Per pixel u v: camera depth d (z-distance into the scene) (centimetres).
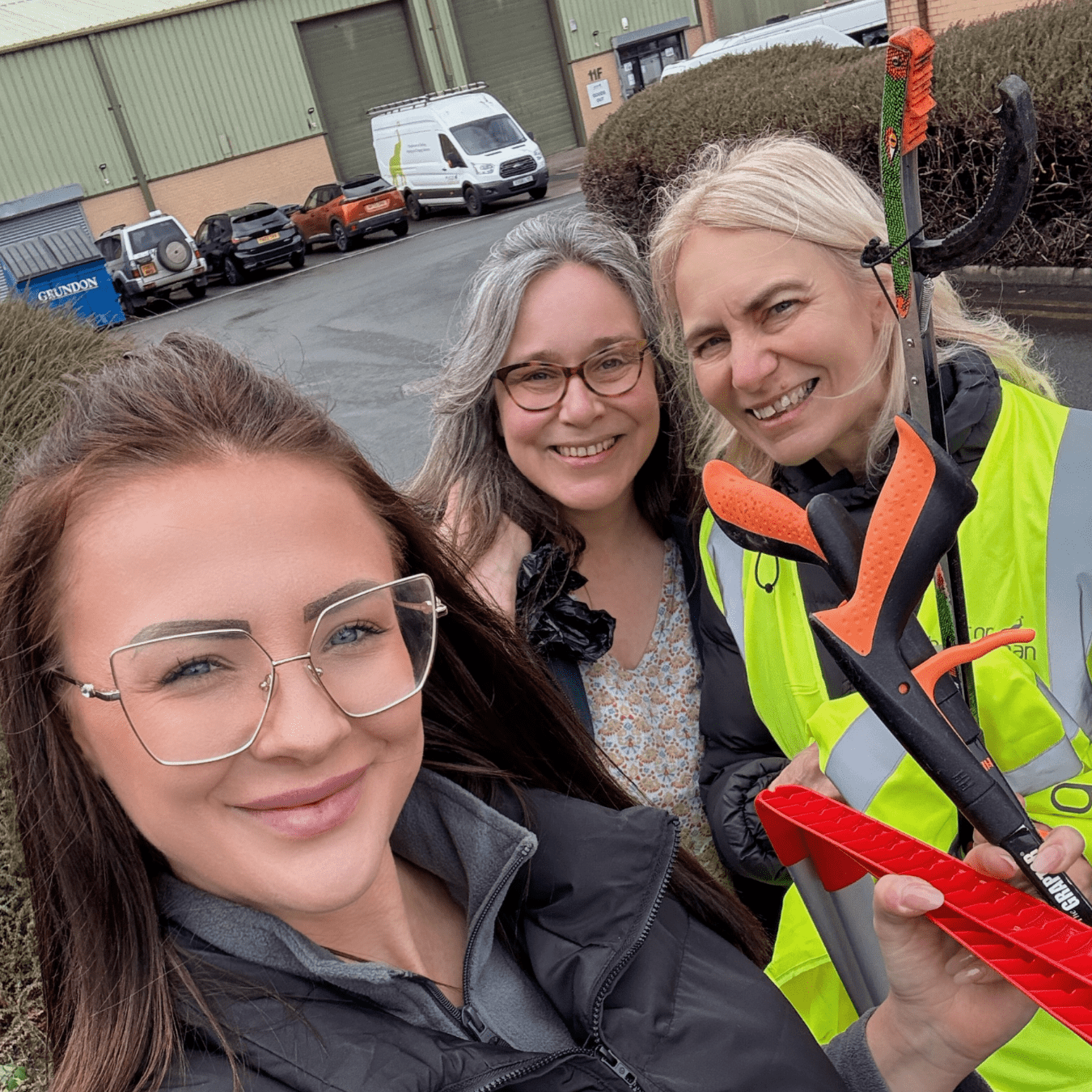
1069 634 147
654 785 199
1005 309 718
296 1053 80
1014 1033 104
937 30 1190
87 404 82
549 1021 103
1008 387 157
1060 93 694
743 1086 100
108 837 82
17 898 269
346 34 2627
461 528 191
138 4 2450
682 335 182
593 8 2834
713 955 110
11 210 1839
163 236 1895
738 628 174
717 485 94
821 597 164
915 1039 108
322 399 96
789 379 161
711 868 198
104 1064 78
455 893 108
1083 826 136
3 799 271
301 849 79
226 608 76
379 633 83
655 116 1089
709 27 2941
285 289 1775
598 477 190
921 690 85
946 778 86
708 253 161
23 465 84
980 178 744
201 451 78
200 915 84
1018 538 148
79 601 77
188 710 76
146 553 76
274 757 77
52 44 2333
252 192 2594
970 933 90
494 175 2055
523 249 188
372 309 1303
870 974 124
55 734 81
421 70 2727
